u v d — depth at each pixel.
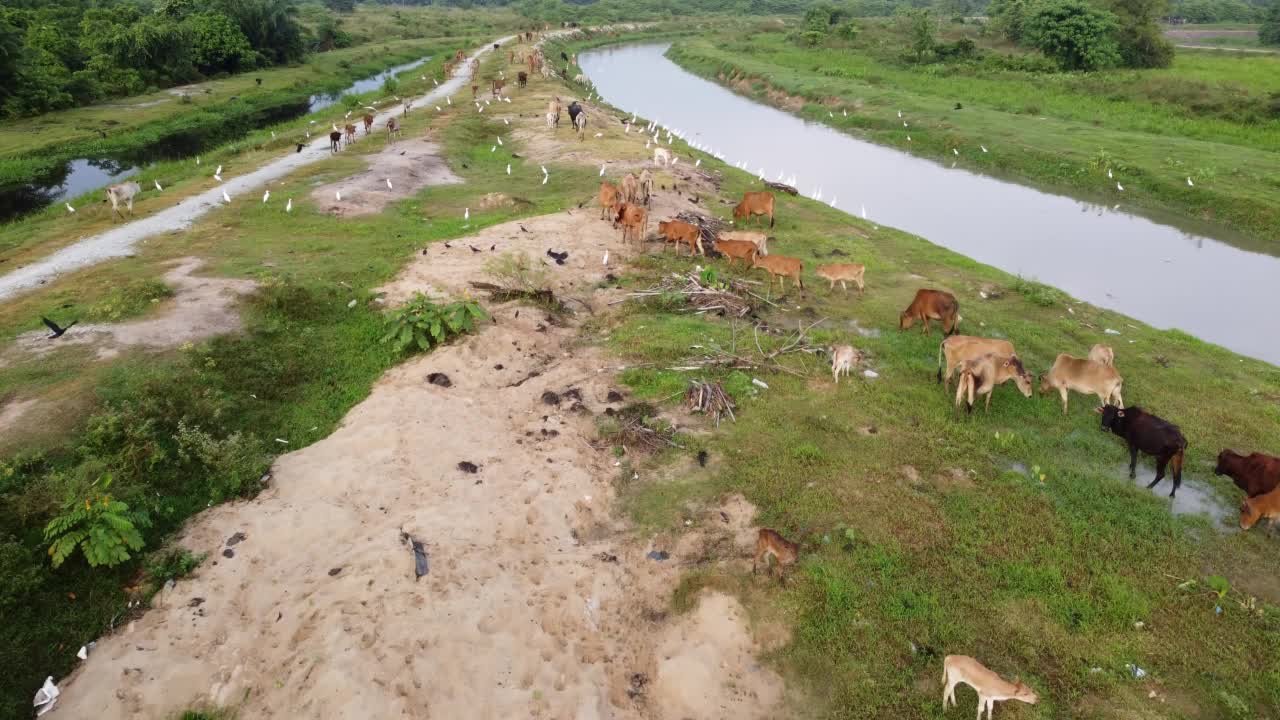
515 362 12.52
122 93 43.12
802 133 37.00
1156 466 10.13
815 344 13.18
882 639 7.35
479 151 28.72
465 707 6.51
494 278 15.27
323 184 22.56
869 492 9.37
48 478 8.35
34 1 51.47
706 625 7.55
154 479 9.02
